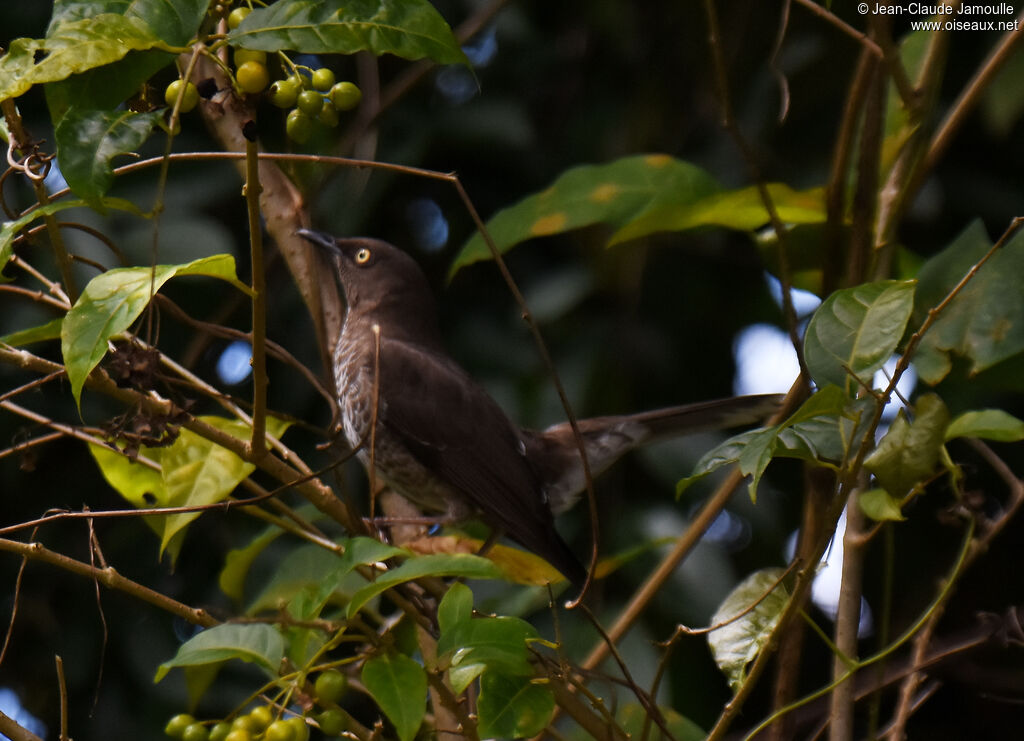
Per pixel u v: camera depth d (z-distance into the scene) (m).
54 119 4.86
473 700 5.95
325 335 6.66
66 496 10.32
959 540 10.45
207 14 4.78
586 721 5.11
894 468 4.71
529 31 10.70
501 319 10.61
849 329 4.70
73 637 10.02
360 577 6.18
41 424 5.66
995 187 10.39
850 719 5.30
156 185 9.84
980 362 5.51
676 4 10.88
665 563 6.23
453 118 10.38
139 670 9.84
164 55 4.85
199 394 8.20
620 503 9.96
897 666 9.39
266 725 4.47
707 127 10.71
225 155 4.79
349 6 4.67
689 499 10.15
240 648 4.61
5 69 4.48
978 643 6.13
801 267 6.77
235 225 10.68
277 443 6.00
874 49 5.66
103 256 9.20
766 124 10.42
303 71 4.86
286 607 5.11
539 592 6.68
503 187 11.07
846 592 5.41
